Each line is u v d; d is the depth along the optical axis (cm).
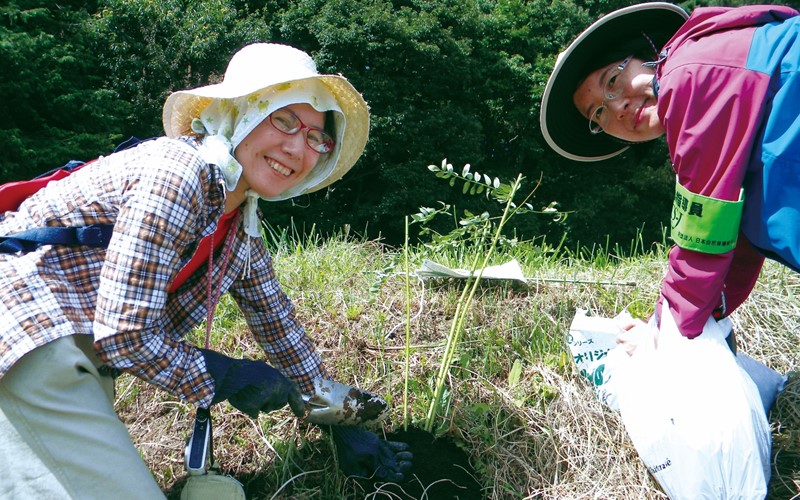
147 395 258
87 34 1425
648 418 214
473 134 1556
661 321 220
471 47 1681
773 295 305
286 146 180
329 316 301
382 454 226
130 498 162
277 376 185
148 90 1453
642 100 215
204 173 167
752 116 177
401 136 1469
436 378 266
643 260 368
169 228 159
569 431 243
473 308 311
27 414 155
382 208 1443
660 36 217
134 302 156
